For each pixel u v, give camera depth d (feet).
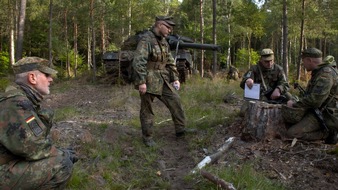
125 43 40.42
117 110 23.45
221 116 19.53
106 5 54.95
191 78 42.93
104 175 12.30
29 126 8.07
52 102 29.89
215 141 15.26
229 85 34.50
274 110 14.46
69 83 46.09
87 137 15.31
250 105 14.82
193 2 76.13
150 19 63.62
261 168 12.42
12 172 8.10
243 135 14.83
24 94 8.47
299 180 11.64
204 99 26.86
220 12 64.13
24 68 8.75
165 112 22.71
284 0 53.11
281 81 17.30
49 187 8.52
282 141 14.23
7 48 98.07
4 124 7.91
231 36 76.79
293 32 83.56
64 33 90.89
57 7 81.25
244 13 59.72
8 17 80.84
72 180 11.34
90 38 91.61
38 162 8.41
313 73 14.06
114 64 40.47
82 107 25.79
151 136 15.65
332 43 121.49
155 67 15.25
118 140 15.99
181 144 15.89
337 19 65.77
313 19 62.08
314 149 13.34
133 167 13.28
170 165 13.66
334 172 12.00
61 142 14.52
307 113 14.26
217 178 10.87
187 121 19.03
